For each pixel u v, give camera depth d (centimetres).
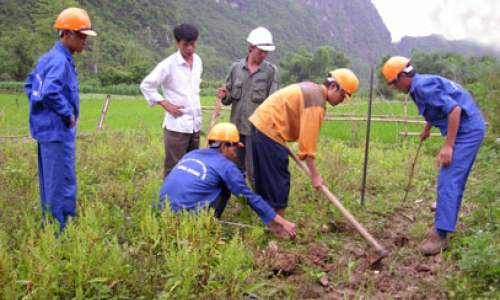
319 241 413
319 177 397
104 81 7838
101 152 712
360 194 570
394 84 411
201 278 314
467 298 302
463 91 393
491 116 775
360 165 698
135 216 413
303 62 11662
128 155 686
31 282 273
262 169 421
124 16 14625
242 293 307
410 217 491
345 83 383
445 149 381
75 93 371
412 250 395
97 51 10119
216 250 327
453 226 375
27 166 590
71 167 373
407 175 650
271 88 510
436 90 381
